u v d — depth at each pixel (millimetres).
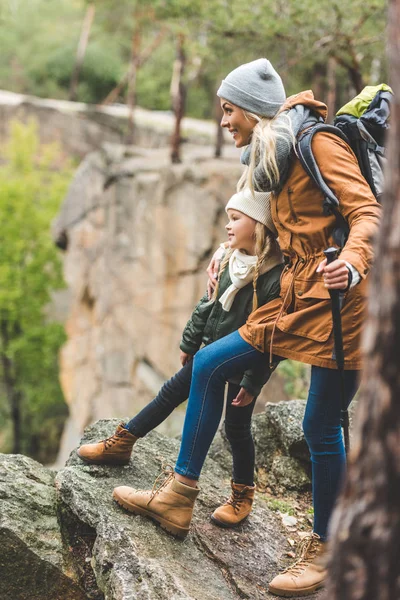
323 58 8578
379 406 1518
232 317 2914
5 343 21609
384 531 1521
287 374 7281
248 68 2693
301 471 4027
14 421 22484
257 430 4281
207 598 2688
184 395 3182
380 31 8008
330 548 1628
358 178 2512
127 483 3266
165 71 28250
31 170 22719
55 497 3279
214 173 12297
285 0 7844
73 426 16781
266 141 2520
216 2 8234
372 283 1544
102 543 2889
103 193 15047
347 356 2602
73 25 33781
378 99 2621
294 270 2680
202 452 2922
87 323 16109
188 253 12617
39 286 21094
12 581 3062
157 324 13234
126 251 14133
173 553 2908
